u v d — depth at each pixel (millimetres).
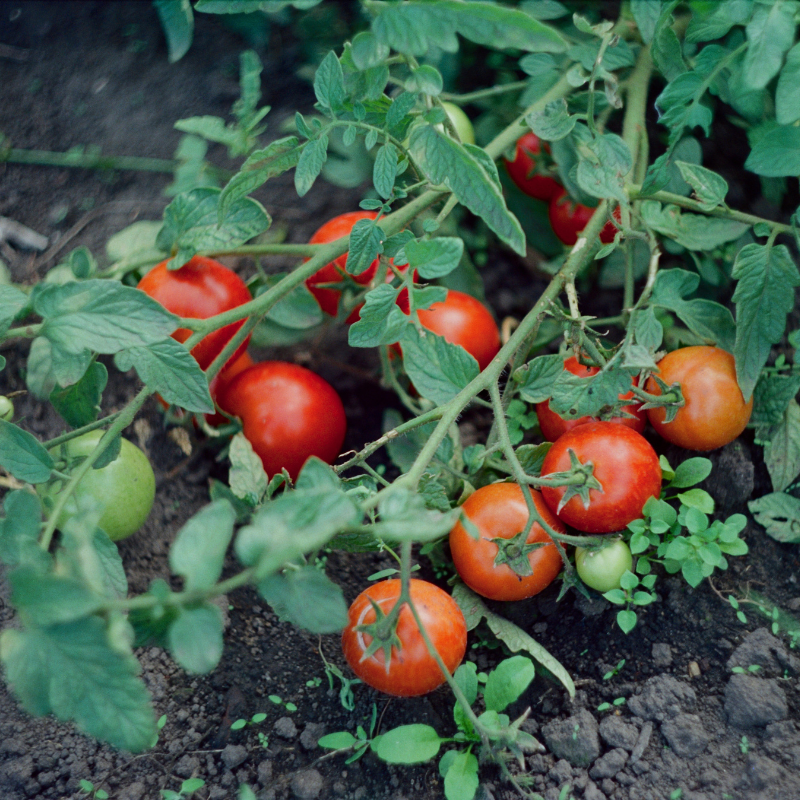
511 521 609
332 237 688
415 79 541
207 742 635
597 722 622
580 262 637
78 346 532
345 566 709
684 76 615
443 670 532
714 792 587
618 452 609
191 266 664
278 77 876
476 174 527
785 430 671
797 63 574
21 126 839
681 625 645
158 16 888
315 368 800
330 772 617
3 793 608
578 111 708
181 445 723
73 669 445
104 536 554
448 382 597
